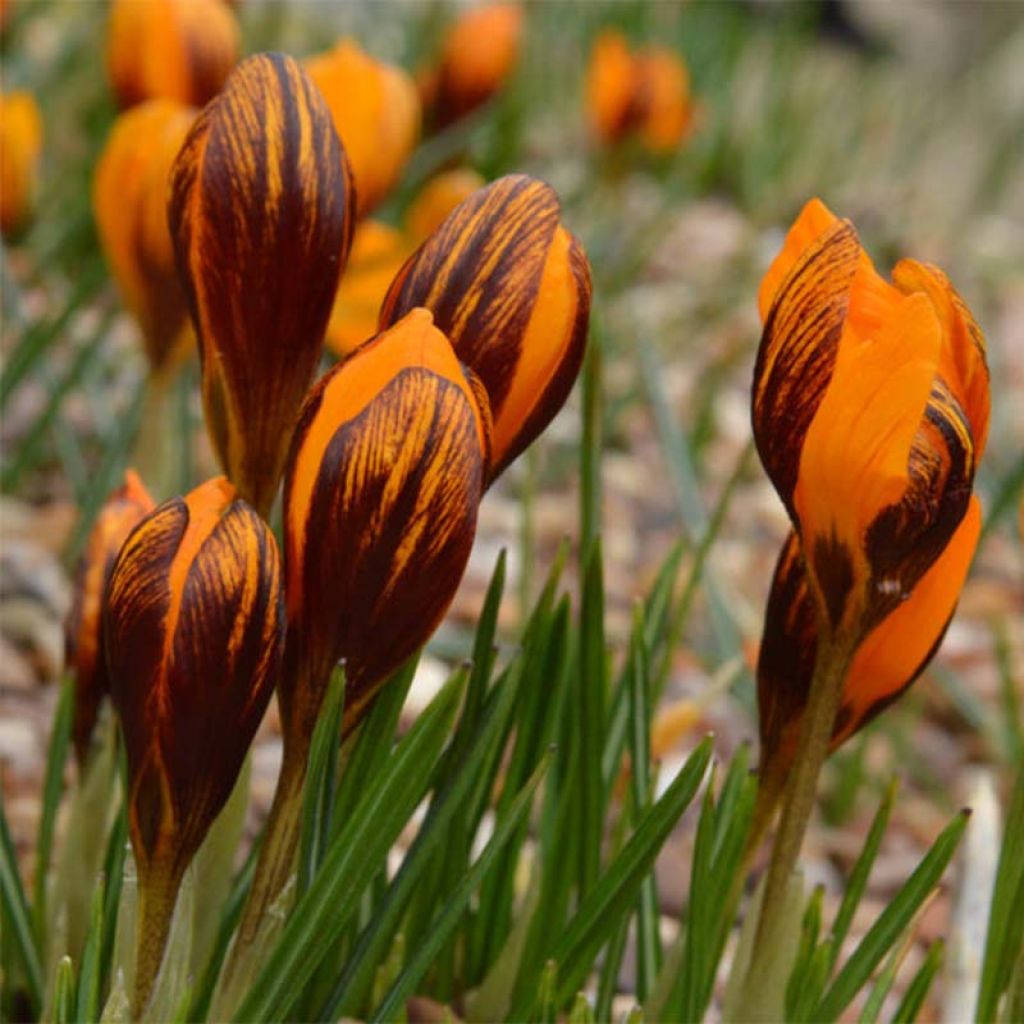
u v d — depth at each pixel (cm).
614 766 53
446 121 116
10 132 93
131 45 72
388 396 43
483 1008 51
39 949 52
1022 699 94
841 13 300
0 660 78
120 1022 45
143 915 45
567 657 51
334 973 49
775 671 46
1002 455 121
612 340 127
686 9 204
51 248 114
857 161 216
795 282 44
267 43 161
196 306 46
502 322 44
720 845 51
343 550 43
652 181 185
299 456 43
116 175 58
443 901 51
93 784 50
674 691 89
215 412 46
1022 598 107
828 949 48
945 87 256
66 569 82
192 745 44
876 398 43
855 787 79
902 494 43
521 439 44
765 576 108
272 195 45
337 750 44
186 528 44
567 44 203
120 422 82
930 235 193
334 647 44
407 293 44
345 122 54
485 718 47
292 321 46
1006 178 219
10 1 133
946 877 75
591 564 50
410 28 175
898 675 46
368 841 45
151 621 43
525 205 44
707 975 48
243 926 45
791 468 44
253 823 68
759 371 44
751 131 193
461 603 94
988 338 162
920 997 49
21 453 88
